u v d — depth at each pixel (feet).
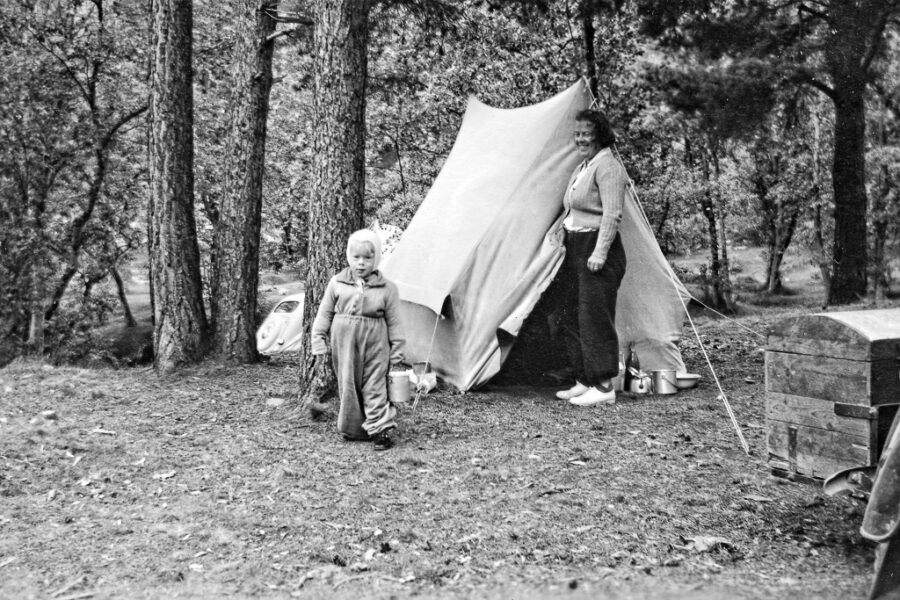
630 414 22.24
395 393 19.06
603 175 23.06
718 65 49.03
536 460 17.60
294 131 61.67
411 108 52.95
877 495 10.37
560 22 50.62
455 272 24.70
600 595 10.96
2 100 50.60
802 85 50.78
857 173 53.01
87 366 53.26
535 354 26.89
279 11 30.86
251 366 29.91
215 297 30.78
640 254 26.37
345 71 21.40
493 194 25.43
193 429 20.65
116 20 53.57
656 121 52.75
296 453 18.37
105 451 18.48
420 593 11.14
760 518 14.02
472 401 23.98
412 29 45.37
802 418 13.24
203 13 56.34
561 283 26.21
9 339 49.90
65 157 51.78
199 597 11.05
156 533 13.53
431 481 16.24
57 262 52.95
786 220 73.61
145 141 56.34
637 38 51.31
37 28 51.88
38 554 12.58
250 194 30.55
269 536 13.37
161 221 29.09
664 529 13.51
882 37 49.06
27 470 16.98
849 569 11.84
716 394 25.27
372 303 18.63
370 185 57.16
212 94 56.29
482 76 51.26
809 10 49.78
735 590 11.03
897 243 66.69
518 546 12.84
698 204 65.62
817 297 78.43
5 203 50.60
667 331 26.55
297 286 76.95
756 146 59.11
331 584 11.47
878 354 12.30
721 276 69.21
